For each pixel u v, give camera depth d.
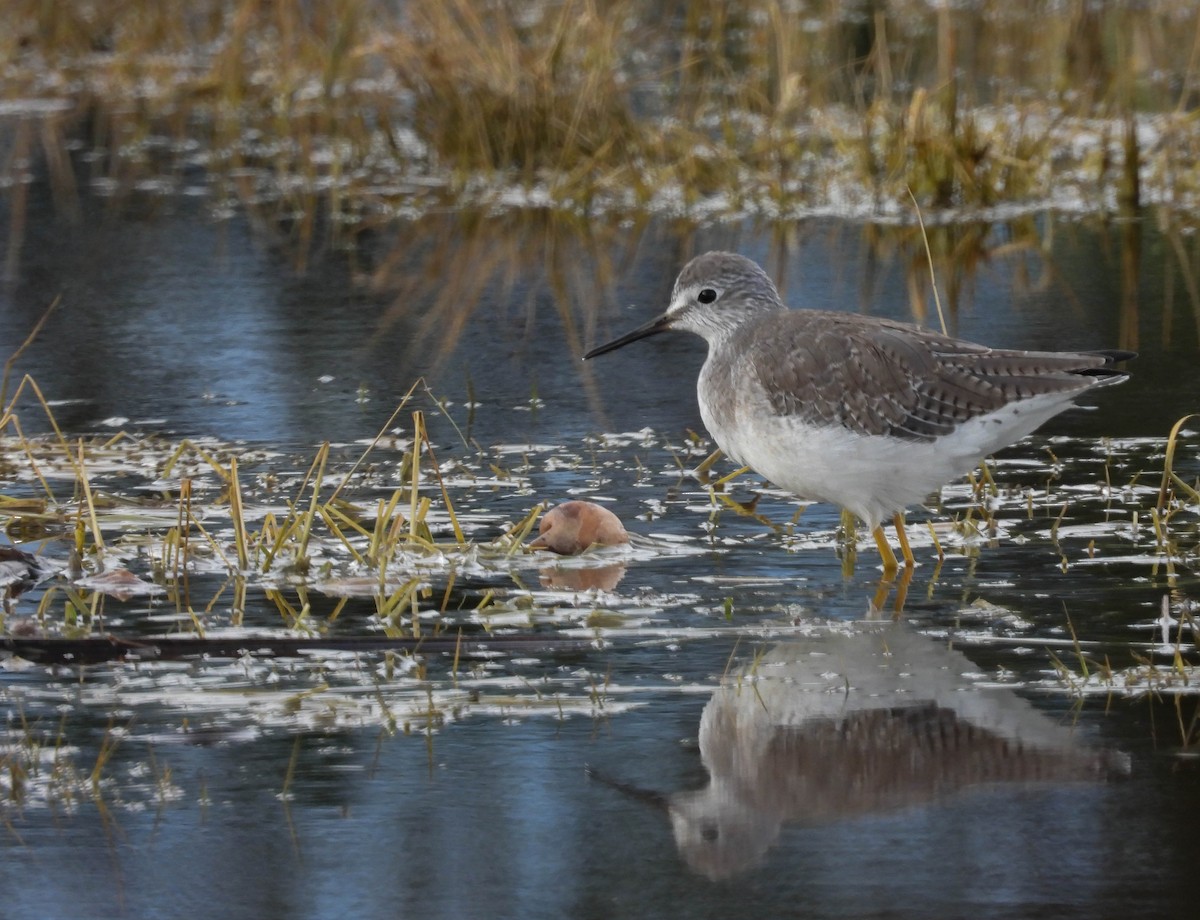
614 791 7.95
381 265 20.27
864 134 22.98
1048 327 16.72
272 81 28.55
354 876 7.26
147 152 26.52
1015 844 7.40
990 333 16.52
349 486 12.88
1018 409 10.84
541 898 7.06
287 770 8.20
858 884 7.12
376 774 8.16
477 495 12.74
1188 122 23.41
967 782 7.96
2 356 16.53
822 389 11.06
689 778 8.05
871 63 26.75
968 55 28.38
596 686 9.12
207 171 25.34
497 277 19.72
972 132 22.48
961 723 8.56
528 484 13.01
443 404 15.18
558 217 22.56
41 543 11.66
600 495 12.77
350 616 10.17
